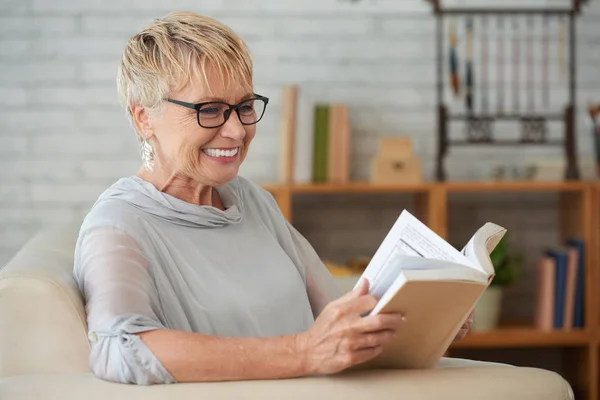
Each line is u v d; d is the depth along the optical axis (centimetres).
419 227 209
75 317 207
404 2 503
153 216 225
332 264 472
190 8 496
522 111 513
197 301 222
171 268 220
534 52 511
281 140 476
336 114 475
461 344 472
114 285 203
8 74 492
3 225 498
